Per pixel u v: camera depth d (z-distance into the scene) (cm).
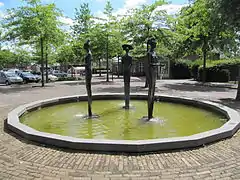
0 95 1379
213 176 350
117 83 2248
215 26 1250
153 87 704
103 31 2342
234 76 2388
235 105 979
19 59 3794
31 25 1739
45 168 378
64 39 1969
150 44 699
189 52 2345
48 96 1318
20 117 744
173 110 874
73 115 799
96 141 447
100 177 349
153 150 436
